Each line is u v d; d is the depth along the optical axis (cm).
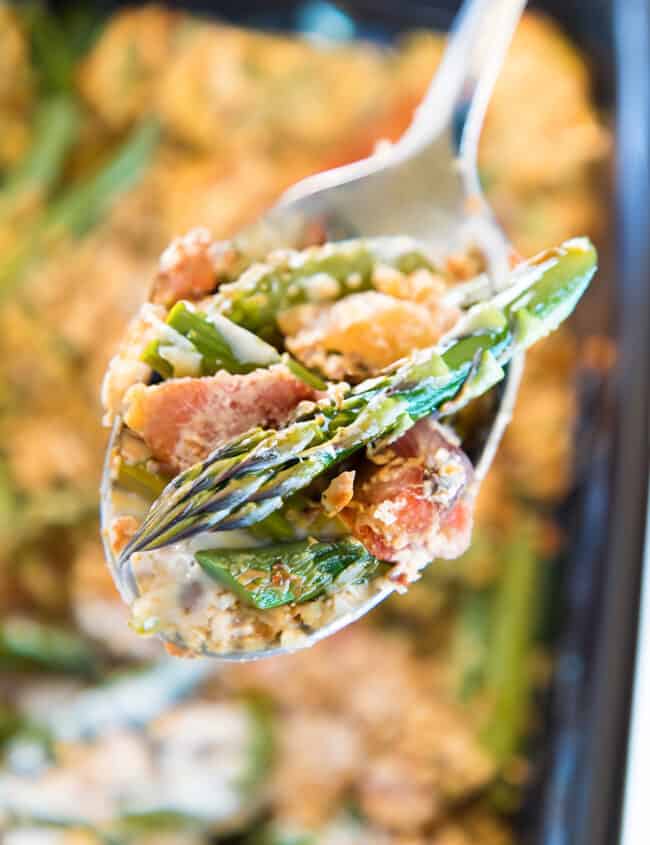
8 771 40
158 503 24
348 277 27
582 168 39
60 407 43
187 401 25
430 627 41
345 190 29
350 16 44
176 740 41
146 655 42
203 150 44
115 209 44
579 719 35
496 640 39
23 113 45
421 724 39
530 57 40
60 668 42
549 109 40
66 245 44
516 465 39
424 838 39
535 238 39
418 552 25
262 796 40
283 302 27
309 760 40
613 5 40
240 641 25
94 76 44
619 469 36
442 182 29
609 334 37
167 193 44
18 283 43
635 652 35
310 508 25
